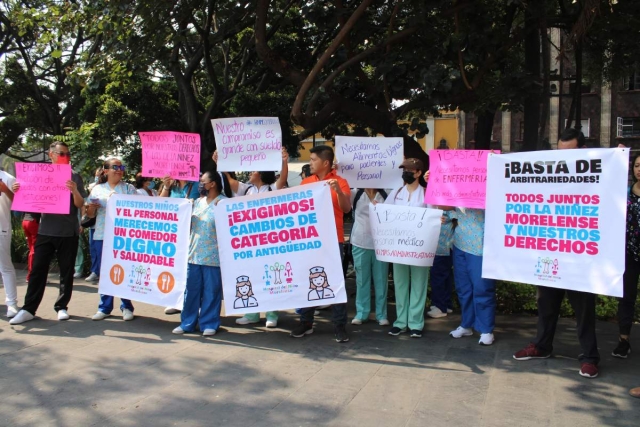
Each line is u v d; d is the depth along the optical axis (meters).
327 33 11.01
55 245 6.38
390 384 4.51
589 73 12.06
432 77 7.05
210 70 11.48
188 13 9.23
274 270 5.71
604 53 11.12
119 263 6.33
